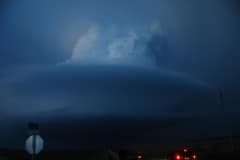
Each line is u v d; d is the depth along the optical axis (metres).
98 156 27.75
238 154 27.50
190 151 22.39
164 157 29.22
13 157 22.77
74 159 27.09
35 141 7.71
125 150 28.31
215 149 36.47
